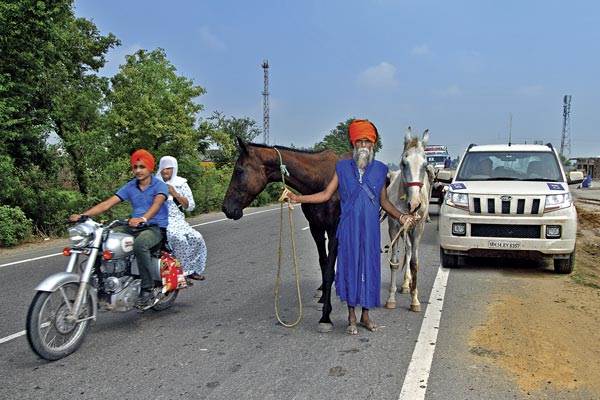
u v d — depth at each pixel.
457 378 4.44
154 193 5.94
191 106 22.69
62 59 15.73
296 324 5.96
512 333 5.56
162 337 5.55
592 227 16.22
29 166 14.63
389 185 7.00
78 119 17.92
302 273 8.78
